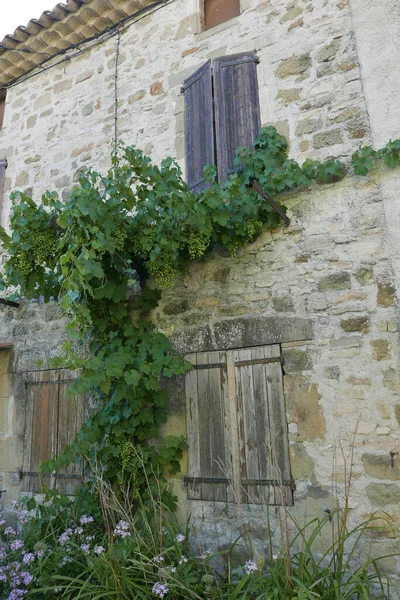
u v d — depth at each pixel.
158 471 3.40
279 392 3.29
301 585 2.30
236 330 3.54
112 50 4.98
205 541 3.32
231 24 4.22
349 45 3.61
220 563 3.21
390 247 3.13
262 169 3.58
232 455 3.37
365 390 3.02
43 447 4.34
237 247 3.67
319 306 3.27
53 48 5.32
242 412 3.40
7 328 4.92
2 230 3.39
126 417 3.47
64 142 5.06
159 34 4.67
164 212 3.23
